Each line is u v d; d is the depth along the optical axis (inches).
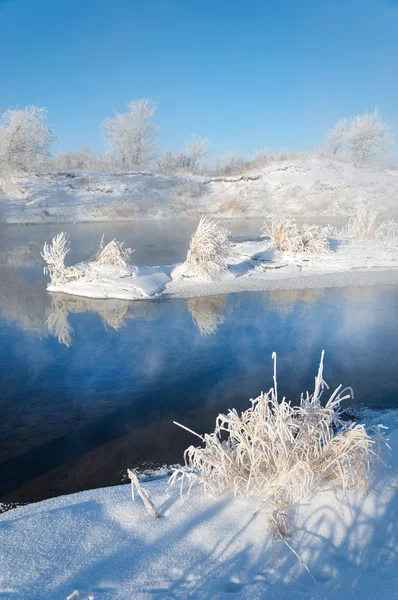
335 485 129.5
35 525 115.0
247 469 131.0
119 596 92.8
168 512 121.6
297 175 1561.3
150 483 138.3
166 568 101.5
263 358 255.3
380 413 192.5
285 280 465.1
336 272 505.0
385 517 118.3
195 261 459.5
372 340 286.2
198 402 201.5
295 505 121.6
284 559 104.4
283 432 128.5
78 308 360.2
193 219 1194.6
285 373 234.1
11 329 306.8
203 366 243.1
